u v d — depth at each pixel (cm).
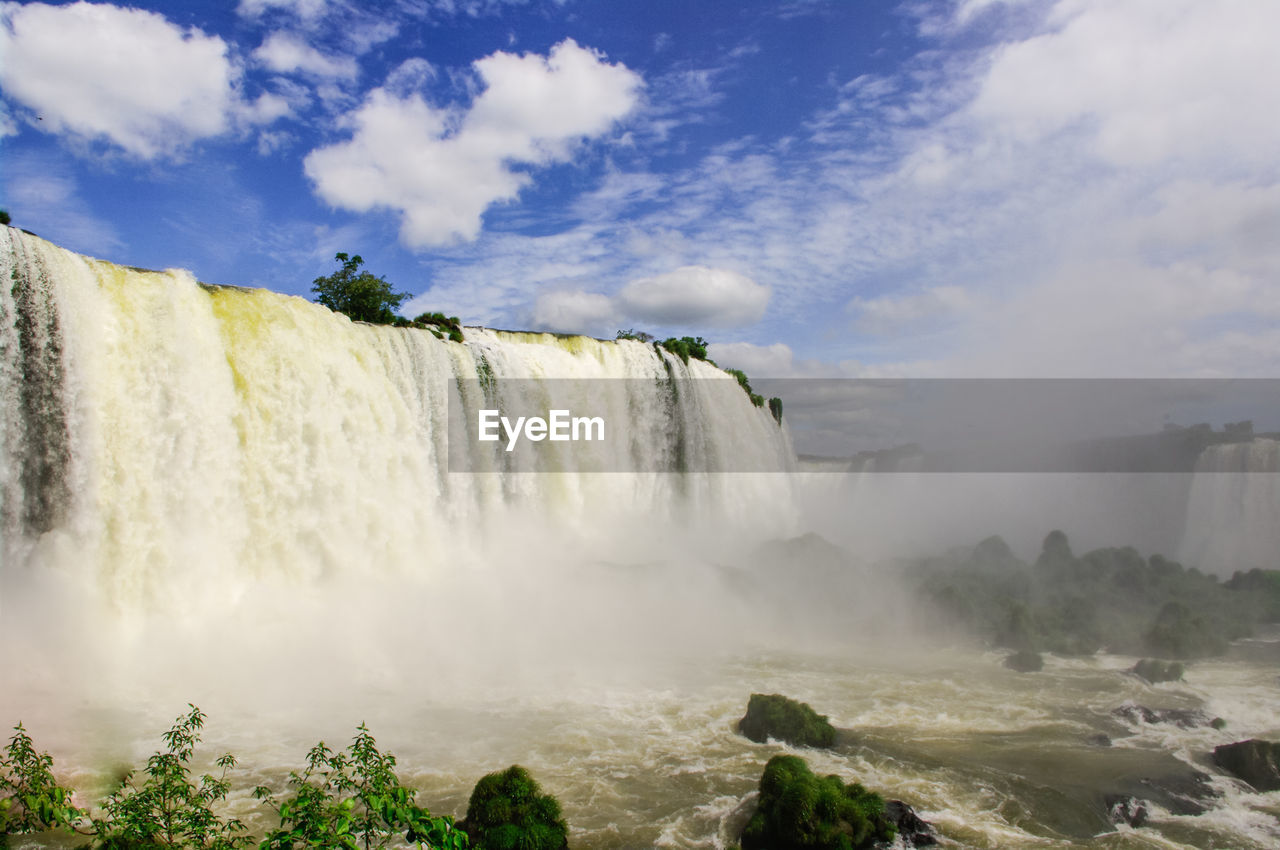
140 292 2925
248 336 3219
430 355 4053
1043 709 2727
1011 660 3183
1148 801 2081
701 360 6378
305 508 3294
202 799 1658
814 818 1823
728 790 2147
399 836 1844
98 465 2730
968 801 2083
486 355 4462
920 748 2403
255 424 3180
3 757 2019
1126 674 3075
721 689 2933
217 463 3027
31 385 2595
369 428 3575
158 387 2905
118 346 2828
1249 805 2070
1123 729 2552
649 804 2072
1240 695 2838
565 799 2088
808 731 2441
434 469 3944
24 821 1544
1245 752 2230
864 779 2202
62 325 2677
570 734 2503
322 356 3456
